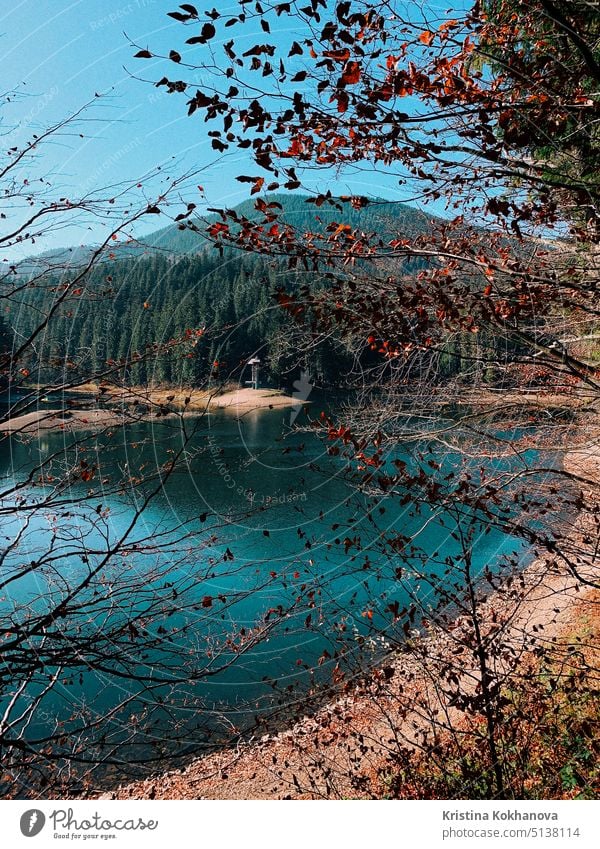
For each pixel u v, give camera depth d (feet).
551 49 11.32
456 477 16.28
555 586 27.20
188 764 17.39
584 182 11.74
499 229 16.05
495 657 13.11
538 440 21.21
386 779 14.74
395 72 9.84
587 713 13.98
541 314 15.72
